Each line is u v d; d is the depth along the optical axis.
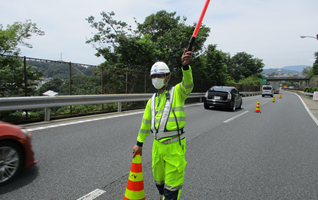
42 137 5.15
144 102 12.70
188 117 9.46
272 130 7.31
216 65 24.12
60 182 3.02
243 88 37.91
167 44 18.02
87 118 7.81
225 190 3.02
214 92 12.48
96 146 4.66
